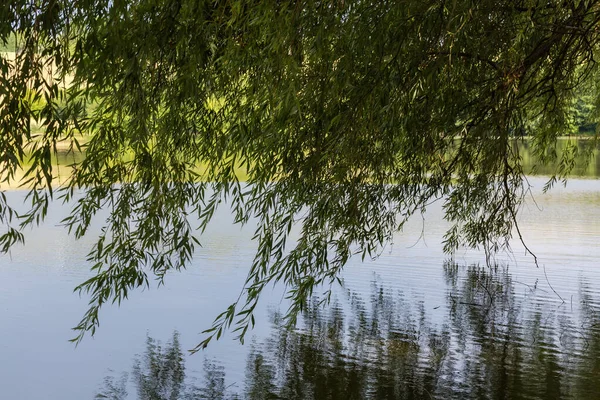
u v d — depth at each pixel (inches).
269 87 126.6
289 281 149.5
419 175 193.9
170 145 160.9
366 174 154.4
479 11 143.7
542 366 225.3
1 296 312.7
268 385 209.0
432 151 163.8
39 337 254.2
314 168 140.9
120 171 154.6
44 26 106.5
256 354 237.6
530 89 171.8
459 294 317.4
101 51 113.9
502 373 218.8
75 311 289.6
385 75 134.6
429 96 155.3
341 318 280.5
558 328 266.7
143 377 214.8
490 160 173.5
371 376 217.2
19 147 109.5
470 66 163.9
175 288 327.6
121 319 277.7
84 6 111.4
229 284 335.0
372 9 132.6
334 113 138.9
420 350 242.2
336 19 126.7
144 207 163.3
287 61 121.6
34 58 113.1
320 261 150.6
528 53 163.8
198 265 374.6
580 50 176.2
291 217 148.7
